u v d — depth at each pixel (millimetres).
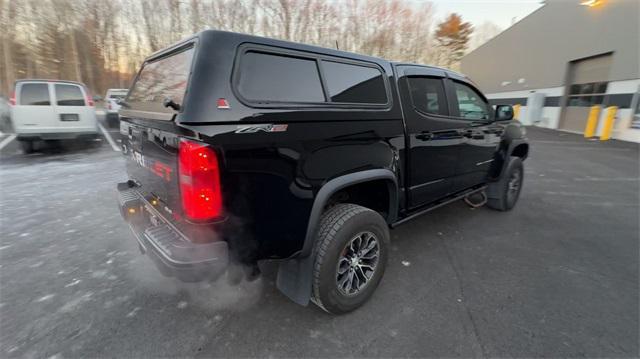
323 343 2143
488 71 23188
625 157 9086
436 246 3598
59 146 9148
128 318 2338
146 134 2193
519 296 2695
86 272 2924
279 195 1957
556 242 3738
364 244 2494
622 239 3844
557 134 14086
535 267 3174
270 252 2033
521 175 4859
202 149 1664
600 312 2506
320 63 2252
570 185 6277
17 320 2303
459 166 3625
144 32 33500
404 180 2928
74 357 1994
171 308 2455
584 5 13867
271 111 1877
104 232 3758
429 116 3086
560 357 2057
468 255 3400
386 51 32469
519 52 19188
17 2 29156
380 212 2941
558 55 15641
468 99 3750
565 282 2918
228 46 1839
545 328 2316
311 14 29766
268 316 2387
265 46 1988
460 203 5098
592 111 12742
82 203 4684
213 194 1720
